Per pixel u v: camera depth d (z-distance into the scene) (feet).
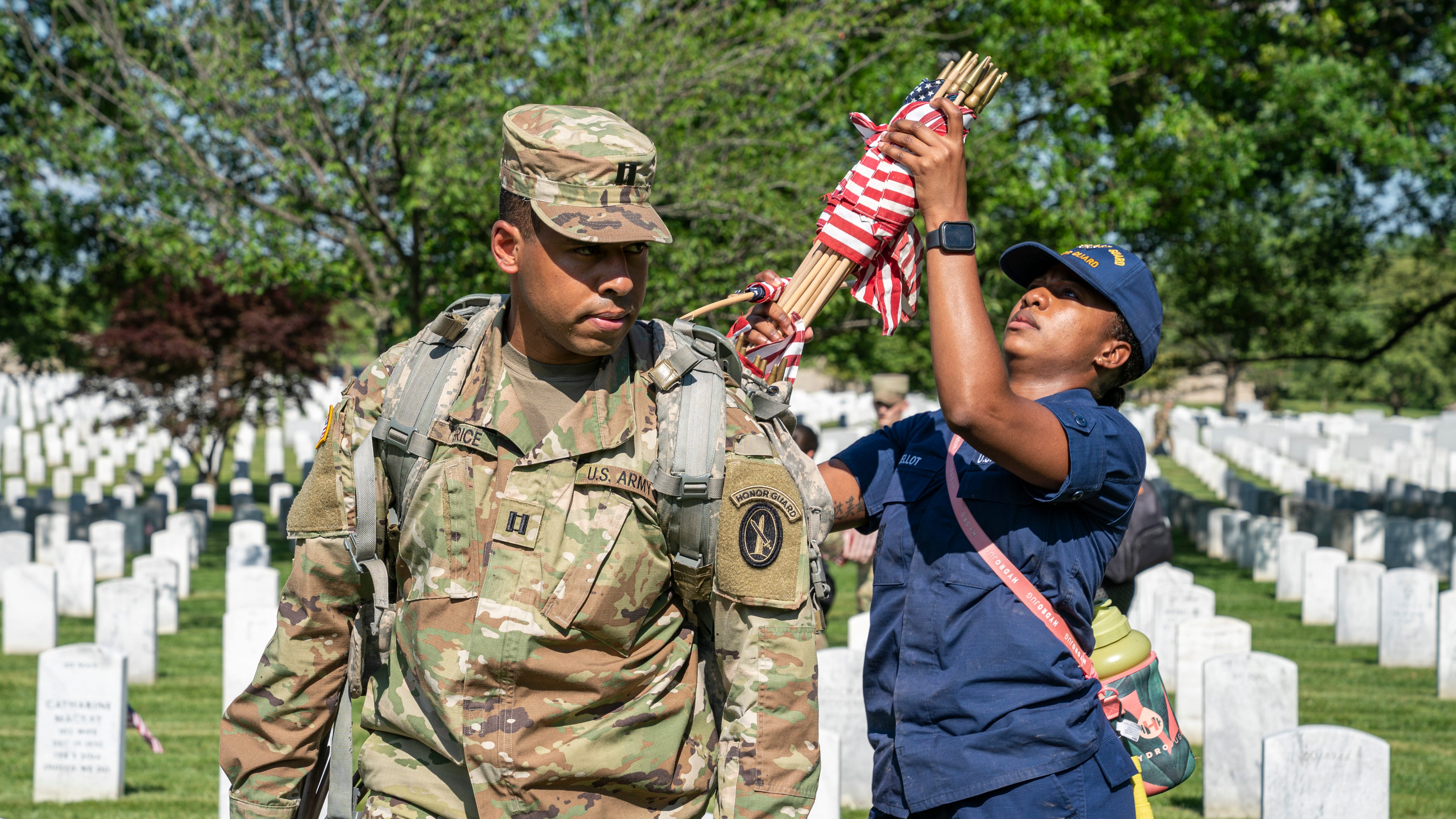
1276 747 21.04
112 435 119.03
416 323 40.06
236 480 81.71
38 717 25.99
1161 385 77.20
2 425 127.44
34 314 83.41
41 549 57.98
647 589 7.59
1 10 43.75
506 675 7.43
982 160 49.49
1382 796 20.90
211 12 38.88
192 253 40.45
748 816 7.57
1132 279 9.34
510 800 7.45
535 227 7.30
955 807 8.74
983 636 8.70
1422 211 65.10
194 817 24.62
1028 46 53.83
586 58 39.75
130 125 42.42
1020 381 9.51
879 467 9.73
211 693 35.91
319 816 8.88
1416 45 62.39
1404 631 41.60
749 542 7.55
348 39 39.40
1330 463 108.78
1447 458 99.66
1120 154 57.57
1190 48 57.62
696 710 8.05
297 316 80.59
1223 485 100.07
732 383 8.12
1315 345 68.85
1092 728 8.78
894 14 52.31
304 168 38.45
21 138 44.60
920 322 50.70
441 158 35.99
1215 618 31.58
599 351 7.45
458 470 7.57
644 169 7.39
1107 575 13.24
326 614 8.09
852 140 49.34
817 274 9.04
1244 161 56.70
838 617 50.47
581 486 7.54
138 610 36.91
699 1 42.04
